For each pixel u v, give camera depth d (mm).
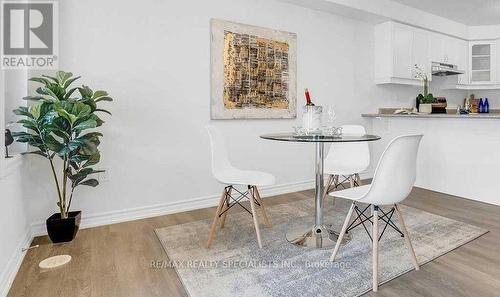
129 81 2639
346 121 4125
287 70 3504
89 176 2506
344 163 2773
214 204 3121
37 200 2326
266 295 1506
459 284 1578
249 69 3234
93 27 2473
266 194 3482
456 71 4754
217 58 3037
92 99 2100
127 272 1751
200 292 1532
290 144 3645
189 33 2885
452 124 3357
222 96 3090
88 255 1972
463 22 4910
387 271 1718
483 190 3119
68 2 2373
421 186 3713
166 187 2865
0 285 1503
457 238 2172
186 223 2588
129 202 2697
